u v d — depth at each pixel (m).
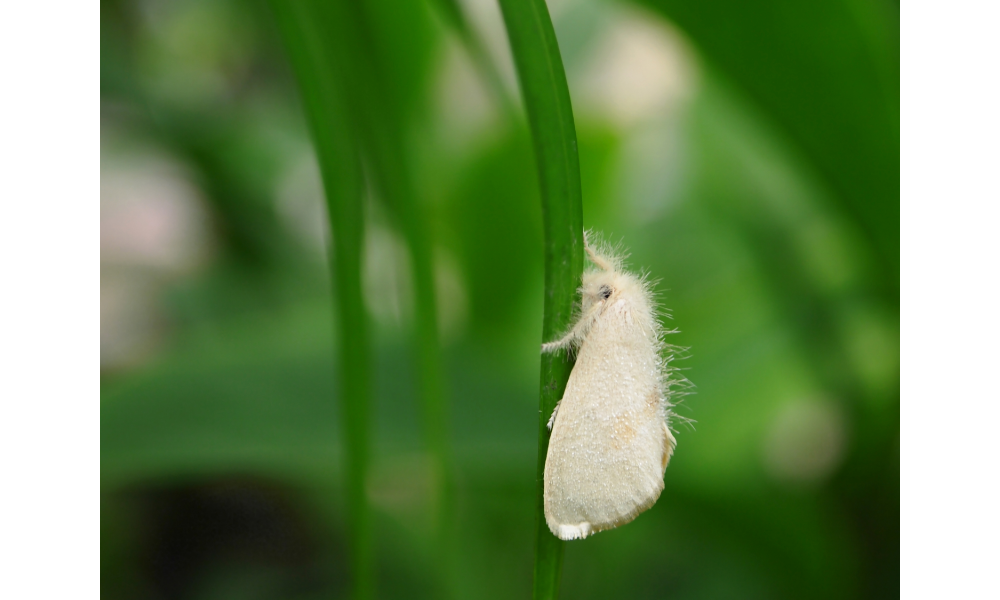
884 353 0.16
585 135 0.19
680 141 0.23
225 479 0.17
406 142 0.15
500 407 0.16
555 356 0.13
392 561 0.17
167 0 0.23
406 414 0.16
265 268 0.21
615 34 0.25
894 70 0.15
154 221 0.20
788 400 0.17
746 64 0.15
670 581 0.17
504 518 0.17
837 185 0.16
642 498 0.13
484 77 0.16
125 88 0.20
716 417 0.17
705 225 0.22
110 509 0.17
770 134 0.16
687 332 0.19
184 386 0.15
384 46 0.16
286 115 0.23
